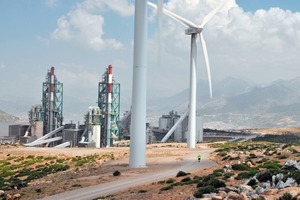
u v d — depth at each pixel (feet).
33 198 230.48
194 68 596.70
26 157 524.52
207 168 309.01
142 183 254.68
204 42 588.91
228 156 373.40
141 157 338.54
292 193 137.90
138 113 336.70
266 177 180.65
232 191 155.43
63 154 533.14
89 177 300.81
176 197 178.19
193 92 599.16
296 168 201.77
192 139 606.14
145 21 339.98
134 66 338.95
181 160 386.11
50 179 321.73
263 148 464.24
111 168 341.82
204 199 148.05
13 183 317.01
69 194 233.14
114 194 216.33
